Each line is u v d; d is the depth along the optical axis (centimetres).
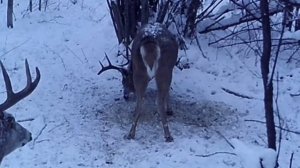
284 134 987
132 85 1088
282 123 1016
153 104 1085
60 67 1221
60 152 925
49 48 1291
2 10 1515
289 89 1139
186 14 1282
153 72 970
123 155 923
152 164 898
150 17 1237
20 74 1182
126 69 1085
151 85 1148
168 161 906
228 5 1277
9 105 688
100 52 1276
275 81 1154
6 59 1240
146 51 959
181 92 1140
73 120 1025
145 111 1062
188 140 966
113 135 982
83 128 1000
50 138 962
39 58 1252
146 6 1174
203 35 1330
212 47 1301
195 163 902
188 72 1206
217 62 1252
